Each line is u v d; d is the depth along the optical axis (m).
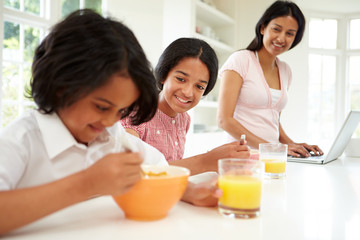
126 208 0.57
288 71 1.89
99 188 0.50
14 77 2.46
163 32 3.34
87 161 0.76
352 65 4.64
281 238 0.51
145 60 0.65
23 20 2.47
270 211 0.66
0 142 0.62
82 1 2.83
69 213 0.61
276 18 1.62
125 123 1.16
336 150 1.49
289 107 4.30
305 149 1.55
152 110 0.72
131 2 2.97
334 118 4.67
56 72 0.58
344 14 4.54
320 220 0.61
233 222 0.58
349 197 0.80
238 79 1.67
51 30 0.63
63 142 0.71
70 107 0.61
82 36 0.58
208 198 0.66
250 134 1.57
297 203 0.73
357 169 1.27
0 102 2.31
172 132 1.30
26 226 0.54
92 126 0.67
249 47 1.79
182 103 1.13
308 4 4.25
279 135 1.92
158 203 0.56
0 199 0.48
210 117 4.27
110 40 0.58
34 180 0.71
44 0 2.62
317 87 4.62
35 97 0.65
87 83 0.55
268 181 0.99
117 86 0.58
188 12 3.26
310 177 1.07
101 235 0.50
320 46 4.58
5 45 2.39
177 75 1.12
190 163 0.99
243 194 0.60
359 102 4.64
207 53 1.12
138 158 0.53
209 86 1.19
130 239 0.49
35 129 0.71
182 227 0.55
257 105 1.71
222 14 3.86
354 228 0.57
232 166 0.62
